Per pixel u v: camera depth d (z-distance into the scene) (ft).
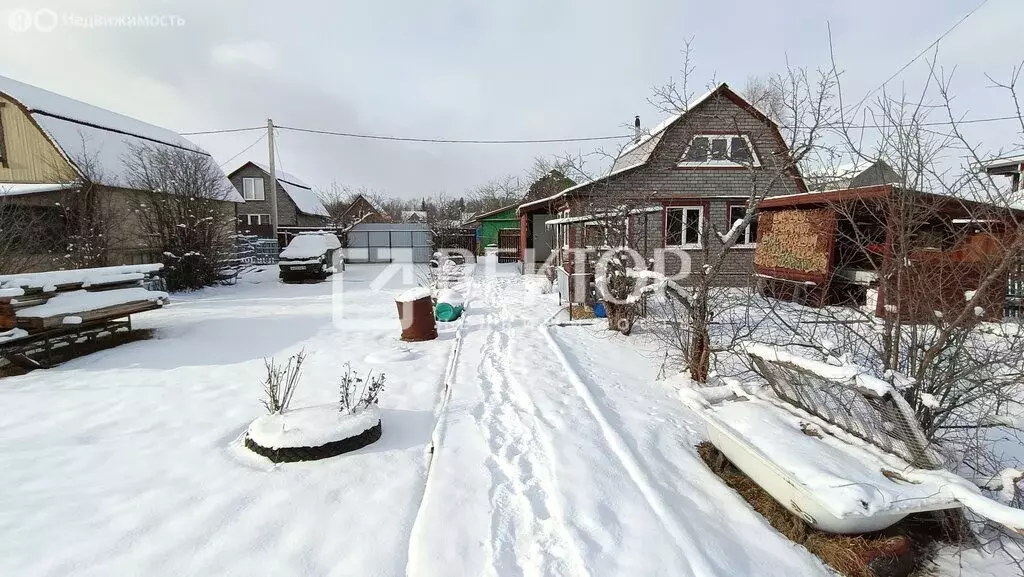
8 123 47.93
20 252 36.01
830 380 9.04
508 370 18.26
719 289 20.06
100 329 23.40
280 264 52.85
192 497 10.18
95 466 11.56
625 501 9.30
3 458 11.95
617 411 14.03
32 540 8.71
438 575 7.50
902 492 7.52
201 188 47.39
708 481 10.25
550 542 8.23
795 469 8.25
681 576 7.31
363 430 12.53
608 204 24.61
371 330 27.63
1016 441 11.85
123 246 44.91
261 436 12.08
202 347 23.43
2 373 19.07
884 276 10.87
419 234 86.94
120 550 8.46
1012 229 9.40
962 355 9.88
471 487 10.01
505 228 88.69
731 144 37.99
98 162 46.42
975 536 8.45
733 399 11.91
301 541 8.76
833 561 7.75
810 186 17.76
